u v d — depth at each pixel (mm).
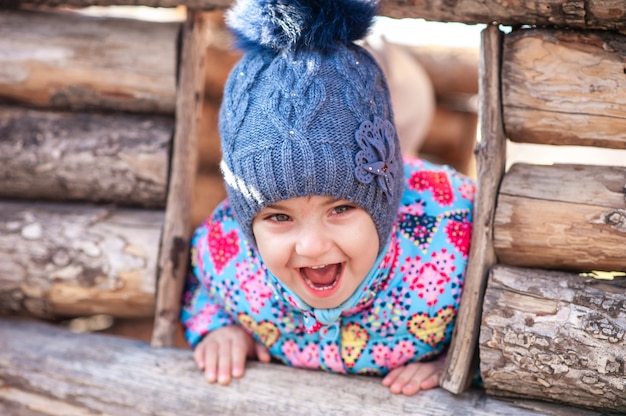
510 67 1679
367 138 1586
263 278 1865
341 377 1831
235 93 1644
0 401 2018
